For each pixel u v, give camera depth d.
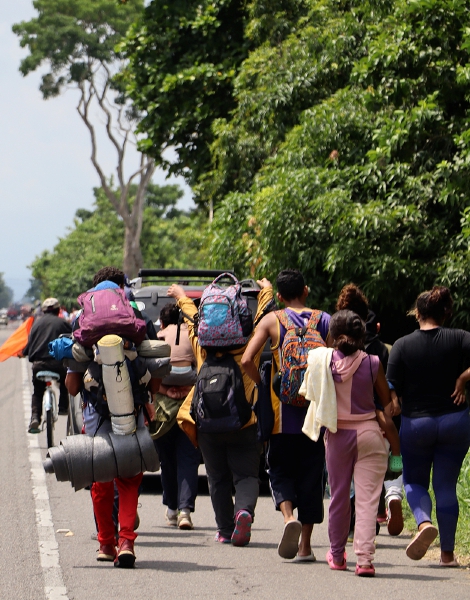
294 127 35.94
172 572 13.89
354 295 15.89
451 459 14.36
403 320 34.19
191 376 17.92
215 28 51.12
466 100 28.70
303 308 14.82
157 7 52.91
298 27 42.66
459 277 27.58
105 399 13.73
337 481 14.02
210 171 49.00
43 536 16.39
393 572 14.12
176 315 18.73
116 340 13.43
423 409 14.34
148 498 21.69
